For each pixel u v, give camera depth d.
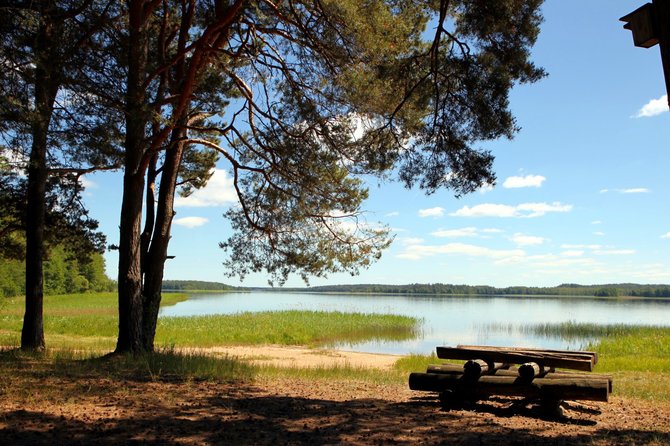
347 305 79.81
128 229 12.23
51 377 8.41
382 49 10.96
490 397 7.83
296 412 6.70
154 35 14.12
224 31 12.23
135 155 12.16
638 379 11.59
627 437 5.50
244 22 12.23
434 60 9.65
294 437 5.42
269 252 14.88
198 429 5.64
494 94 9.05
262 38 12.75
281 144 13.02
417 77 10.12
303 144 12.80
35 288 13.66
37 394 7.06
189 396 7.51
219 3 11.87
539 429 5.93
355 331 31.59
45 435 5.14
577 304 109.75
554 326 36.06
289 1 11.50
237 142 14.76
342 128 12.34
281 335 26.89
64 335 24.47
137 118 10.23
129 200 12.25
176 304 81.25
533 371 6.67
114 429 5.48
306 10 12.15
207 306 73.38
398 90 10.53
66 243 16.77
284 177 13.66
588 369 6.62
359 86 11.52
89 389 7.47
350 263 14.65
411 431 5.75
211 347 21.73
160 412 6.39
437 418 6.46
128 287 12.13
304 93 12.70
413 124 10.88
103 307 51.12
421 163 10.10
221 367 10.38
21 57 9.07
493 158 9.71
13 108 8.73
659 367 13.93
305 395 8.21
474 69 9.30
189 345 22.08
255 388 8.62
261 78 13.34
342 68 11.86
